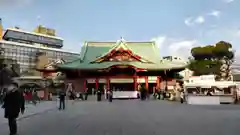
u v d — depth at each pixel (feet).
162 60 210.18
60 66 196.13
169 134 32.81
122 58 202.49
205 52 215.51
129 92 164.25
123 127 39.06
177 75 210.79
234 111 68.85
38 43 453.58
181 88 141.49
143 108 80.79
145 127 39.04
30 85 145.59
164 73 195.21
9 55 385.09
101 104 104.99
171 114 60.49
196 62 219.61
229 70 210.38
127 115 58.18
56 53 445.37
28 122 46.26
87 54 223.51
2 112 67.67
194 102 108.68
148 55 225.56
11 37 422.41
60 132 34.76
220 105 98.37
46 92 146.72
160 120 48.24
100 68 189.98
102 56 202.39
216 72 211.20
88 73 195.83
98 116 56.34
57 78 199.82
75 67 192.54
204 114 60.44
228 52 209.15
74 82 196.54
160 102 119.65
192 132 34.30
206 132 34.27
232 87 123.34
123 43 203.10
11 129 32.32
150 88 197.67
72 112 67.31
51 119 51.01
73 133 33.86
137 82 193.36
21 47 399.65
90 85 196.34
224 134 32.73
